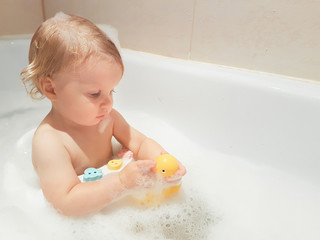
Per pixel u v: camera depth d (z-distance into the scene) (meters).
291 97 0.77
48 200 0.60
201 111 0.93
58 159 0.60
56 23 0.60
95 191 0.58
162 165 0.61
